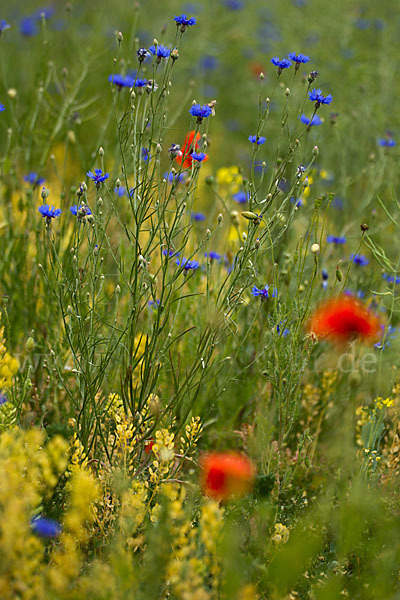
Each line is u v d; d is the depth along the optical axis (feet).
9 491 7.71
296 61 10.81
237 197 15.38
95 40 22.82
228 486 9.55
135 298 10.26
